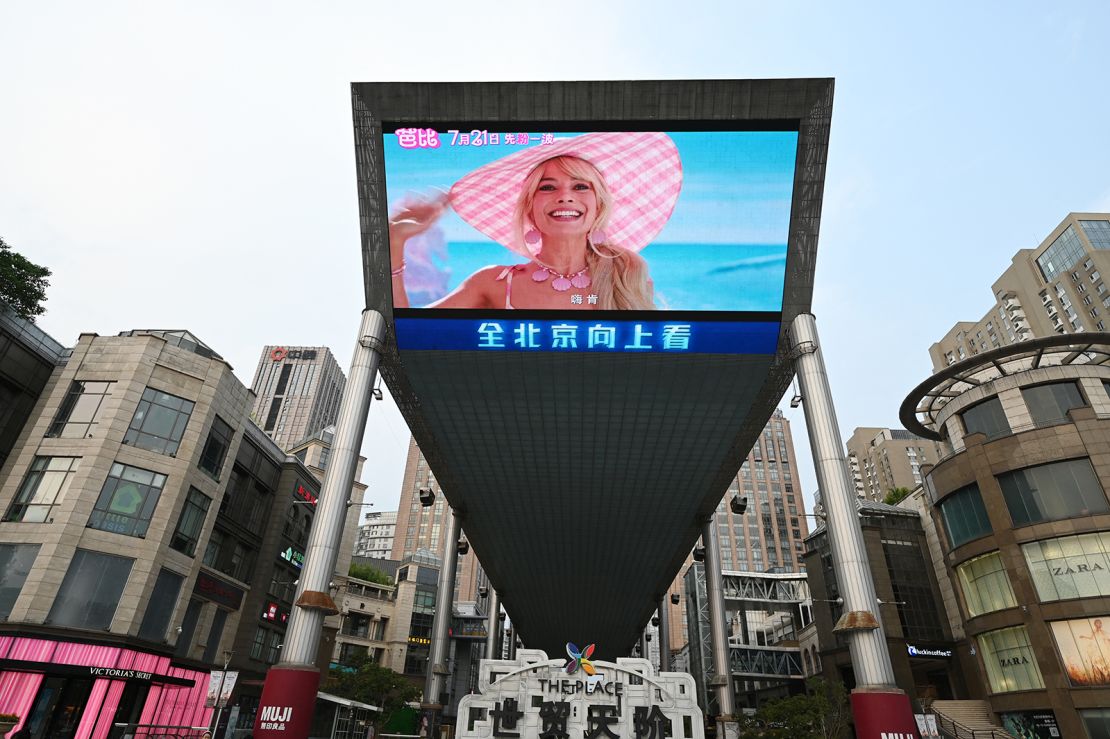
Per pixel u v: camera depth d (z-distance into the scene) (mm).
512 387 30312
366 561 91875
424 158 25438
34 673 25047
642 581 59219
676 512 43469
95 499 28406
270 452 43188
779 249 25578
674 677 22641
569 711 22047
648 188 25266
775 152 24531
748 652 65250
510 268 26250
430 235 26094
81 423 30188
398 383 30281
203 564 34688
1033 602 31578
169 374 32781
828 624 53531
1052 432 33406
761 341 26766
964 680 44344
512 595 67062
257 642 40344
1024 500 33438
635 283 26141
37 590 25875
